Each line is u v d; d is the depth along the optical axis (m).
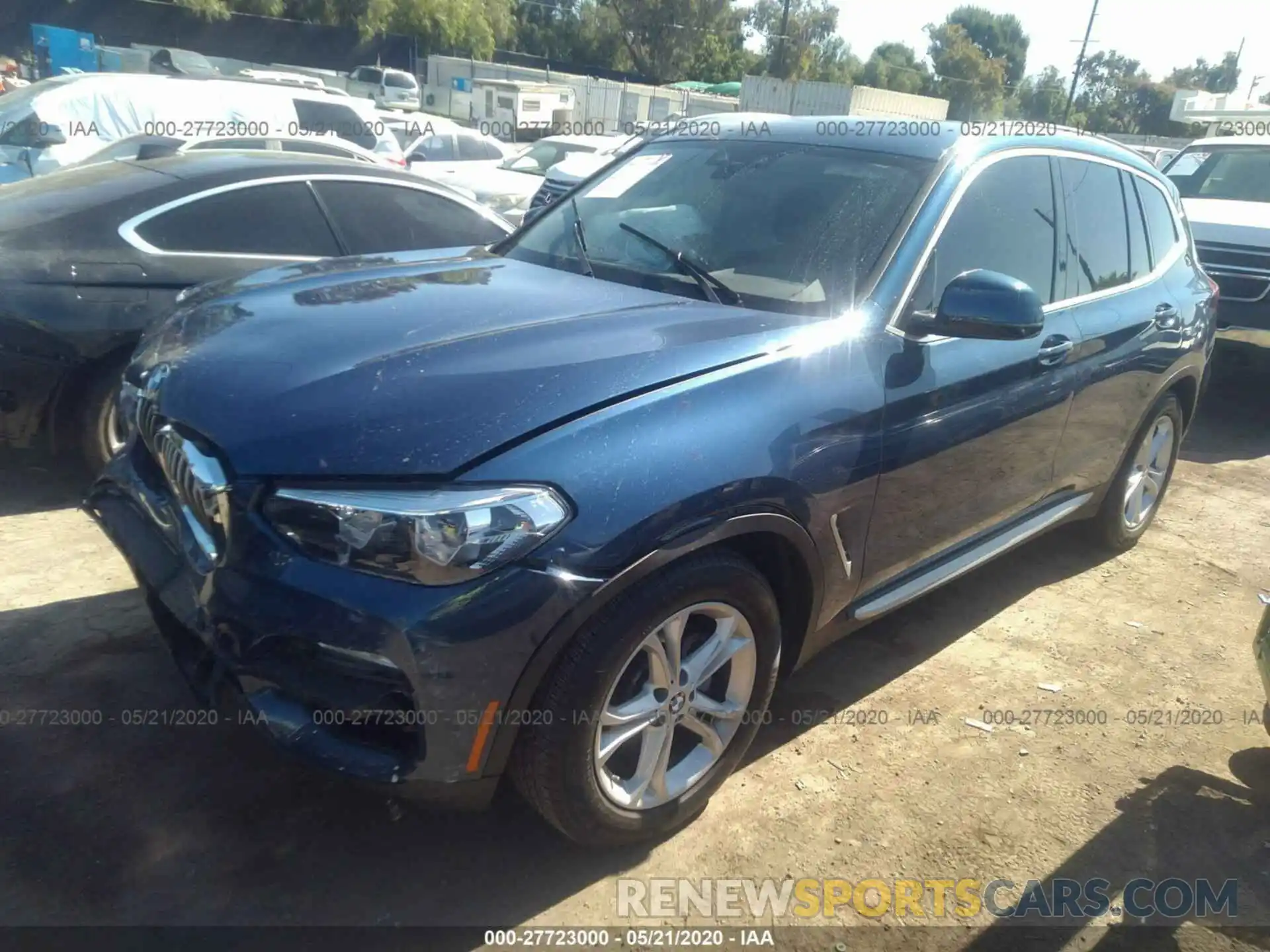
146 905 2.40
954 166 3.36
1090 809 2.99
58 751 2.88
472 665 2.15
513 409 2.29
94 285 4.37
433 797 2.28
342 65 45.84
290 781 2.83
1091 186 4.05
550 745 2.30
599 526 2.23
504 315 2.79
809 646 2.98
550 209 3.92
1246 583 4.68
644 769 2.56
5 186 4.92
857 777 3.05
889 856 2.74
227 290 3.21
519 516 2.16
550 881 2.56
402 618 2.11
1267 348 8.47
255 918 2.39
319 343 2.59
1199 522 5.43
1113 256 4.16
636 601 2.33
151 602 2.62
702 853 2.70
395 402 2.30
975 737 3.30
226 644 2.26
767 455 2.53
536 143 15.66
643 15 57.91
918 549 3.26
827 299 3.00
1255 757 3.30
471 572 2.13
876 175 3.35
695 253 3.26
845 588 2.96
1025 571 4.62
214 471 2.29
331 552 2.16
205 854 2.56
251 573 2.23
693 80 59.84
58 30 31.14
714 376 2.55
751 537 2.61
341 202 5.26
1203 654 3.98
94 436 4.46
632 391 2.42
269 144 11.38
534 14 58.44
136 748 2.91
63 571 3.87
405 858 2.60
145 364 2.84
